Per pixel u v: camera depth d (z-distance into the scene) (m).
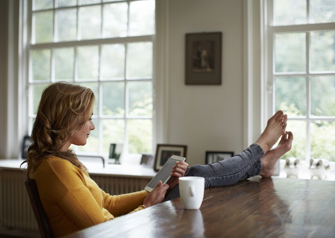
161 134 3.40
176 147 3.22
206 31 3.20
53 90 1.64
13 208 3.66
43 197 1.54
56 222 1.56
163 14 3.34
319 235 1.06
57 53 3.88
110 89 3.67
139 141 3.56
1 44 3.95
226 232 1.07
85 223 1.52
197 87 3.23
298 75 3.10
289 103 3.13
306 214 1.30
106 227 1.11
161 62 3.35
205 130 3.21
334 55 3.03
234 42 3.12
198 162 3.22
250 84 3.11
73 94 1.64
